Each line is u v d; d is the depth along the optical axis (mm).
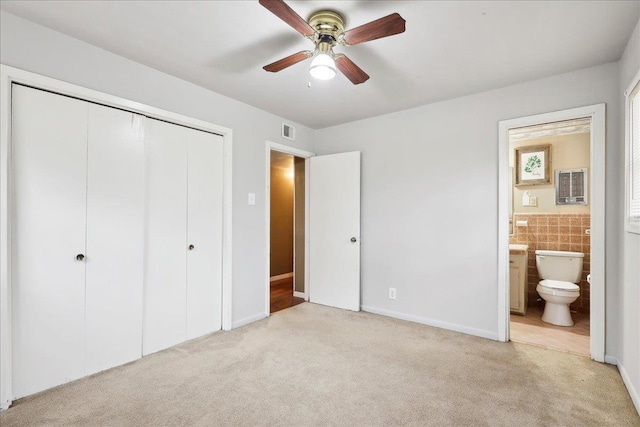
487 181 2938
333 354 2561
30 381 1958
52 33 2008
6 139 1833
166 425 1695
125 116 2406
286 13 1548
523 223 4160
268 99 3148
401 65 2426
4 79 1824
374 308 3662
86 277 2195
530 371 2287
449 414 1798
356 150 3838
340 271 3863
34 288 1976
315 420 1745
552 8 1750
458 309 3090
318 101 3205
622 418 1762
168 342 2688
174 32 2027
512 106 2807
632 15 1806
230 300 3102
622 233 2217
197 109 2818
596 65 2424
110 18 1886
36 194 1982
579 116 2506
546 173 4047
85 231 2189
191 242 2857
